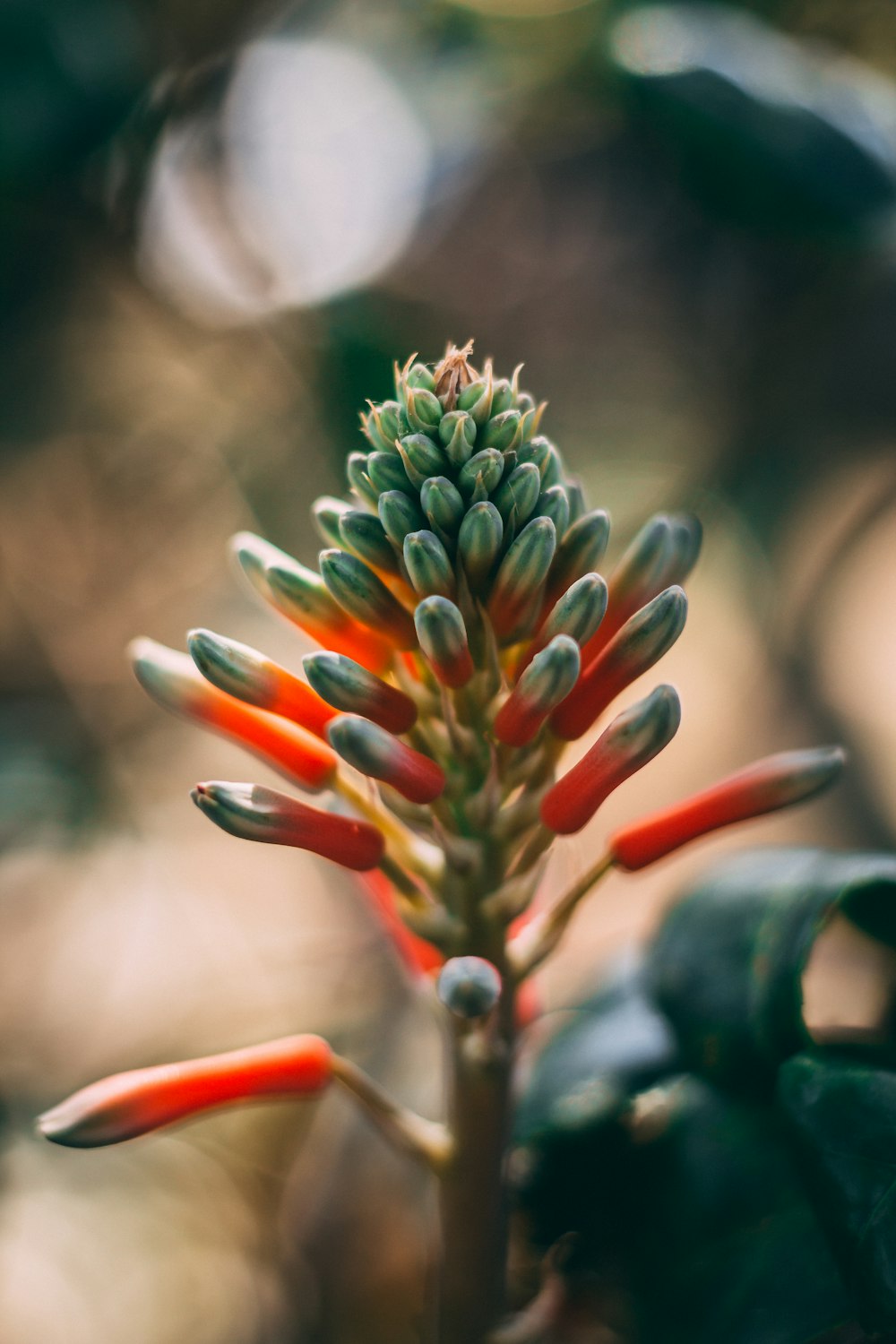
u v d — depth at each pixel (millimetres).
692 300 483
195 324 444
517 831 228
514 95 439
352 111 452
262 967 416
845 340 436
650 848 229
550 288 510
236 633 538
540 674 214
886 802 519
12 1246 442
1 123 362
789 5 404
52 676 523
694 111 327
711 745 576
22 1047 469
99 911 522
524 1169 271
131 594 534
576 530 223
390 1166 376
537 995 249
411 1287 371
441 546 217
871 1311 225
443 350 435
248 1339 429
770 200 328
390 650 229
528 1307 278
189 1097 226
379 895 242
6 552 523
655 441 508
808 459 490
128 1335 441
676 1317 250
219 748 557
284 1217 399
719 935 265
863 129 329
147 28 394
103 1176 438
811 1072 243
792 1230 250
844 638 556
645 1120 269
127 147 404
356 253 443
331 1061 233
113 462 519
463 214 502
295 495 465
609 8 390
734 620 590
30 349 480
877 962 271
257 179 439
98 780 477
